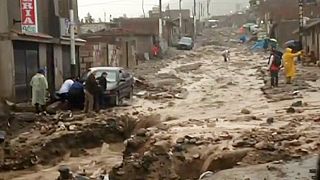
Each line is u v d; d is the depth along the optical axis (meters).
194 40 86.06
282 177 8.59
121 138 17.59
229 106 19.88
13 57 20.83
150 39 56.88
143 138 13.53
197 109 19.61
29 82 22.53
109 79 22.72
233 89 26.84
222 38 93.75
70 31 27.52
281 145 10.98
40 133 16.50
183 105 21.38
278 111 16.95
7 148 14.48
